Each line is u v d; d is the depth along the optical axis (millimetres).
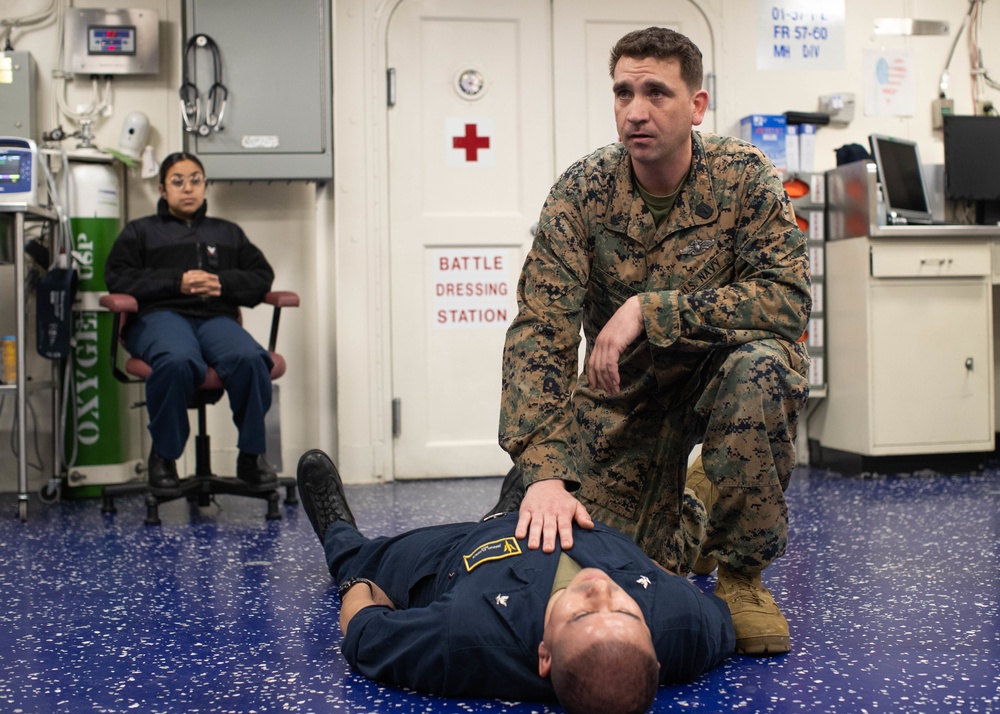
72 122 4074
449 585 1646
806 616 2002
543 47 4309
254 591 2303
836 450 4289
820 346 4305
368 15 4172
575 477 1626
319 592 2285
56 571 2561
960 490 3688
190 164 3623
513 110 4301
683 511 2070
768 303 1757
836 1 4512
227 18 3920
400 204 4227
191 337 3373
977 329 4117
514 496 2146
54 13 4066
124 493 3506
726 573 1838
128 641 1905
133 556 2736
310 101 3969
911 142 4344
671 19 4395
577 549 1527
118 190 3980
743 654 1740
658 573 1569
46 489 3799
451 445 4270
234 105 3934
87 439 3883
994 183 4473
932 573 2373
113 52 4016
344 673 1681
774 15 4465
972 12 4613
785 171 4277
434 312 4258
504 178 4297
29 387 3527
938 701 1493
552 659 1286
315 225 4215
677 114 1728
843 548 2684
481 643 1464
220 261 3662
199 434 3430
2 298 4078
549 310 1759
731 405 1726
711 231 1842
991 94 4660
